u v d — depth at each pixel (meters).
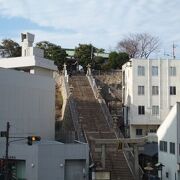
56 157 42.00
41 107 51.81
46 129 52.84
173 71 65.69
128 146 48.28
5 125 45.25
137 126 64.81
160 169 46.94
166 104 65.06
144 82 65.06
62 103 69.50
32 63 54.91
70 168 42.94
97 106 62.38
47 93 53.25
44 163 41.34
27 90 49.19
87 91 68.69
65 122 59.72
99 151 47.16
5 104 45.53
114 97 75.94
